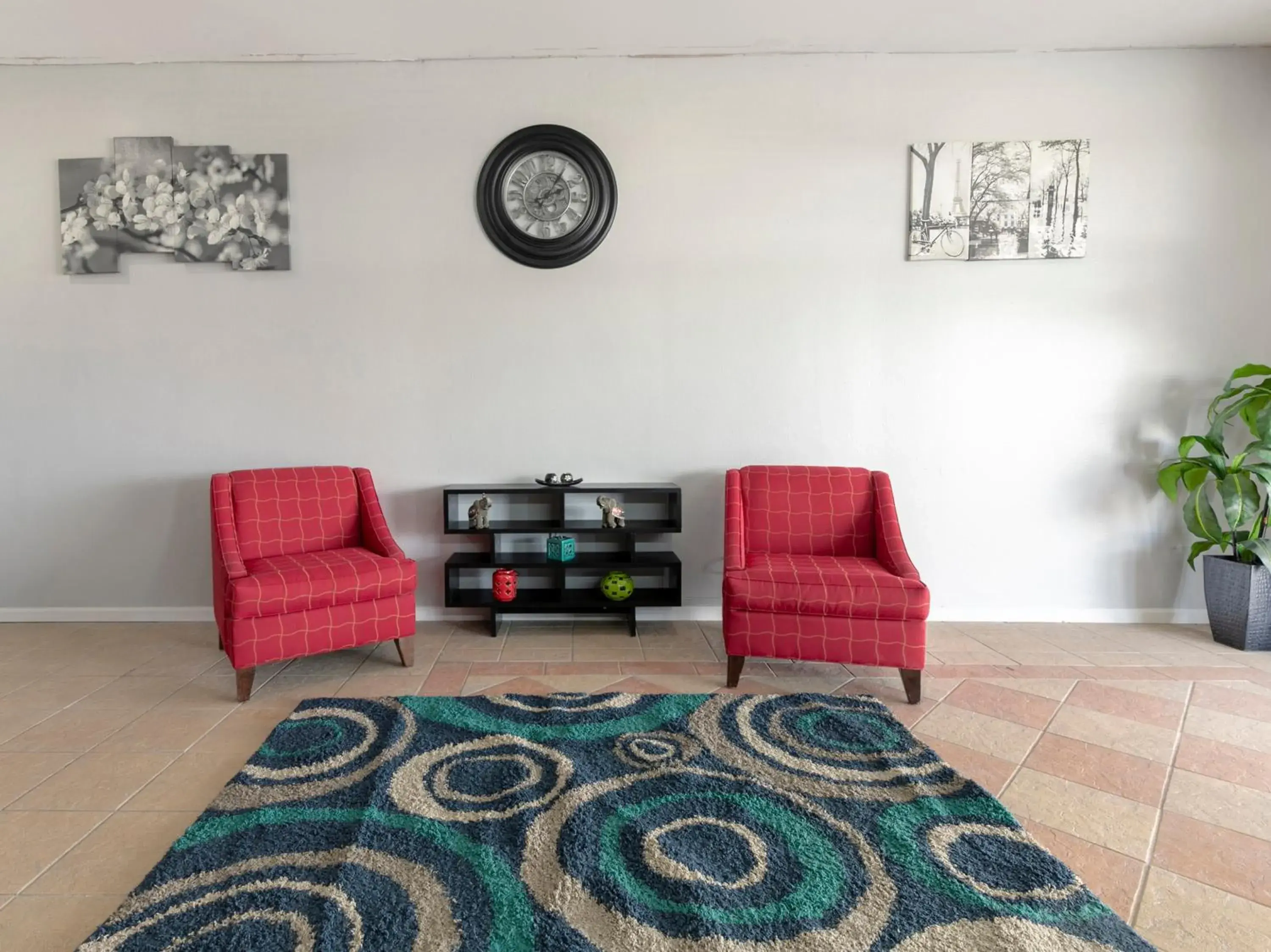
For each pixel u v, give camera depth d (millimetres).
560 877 1545
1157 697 2574
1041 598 3543
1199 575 3508
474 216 3393
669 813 1803
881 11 2988
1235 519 3029
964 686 2688
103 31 3029
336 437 3449
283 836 1693
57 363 3387
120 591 3475
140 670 2822
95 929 1409
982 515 3518
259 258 3338
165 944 1345
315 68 3322
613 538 3502
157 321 3377
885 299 3441
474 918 1423
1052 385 3461
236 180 3318
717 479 3508
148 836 1732
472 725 2305
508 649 3102
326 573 2650
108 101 3311
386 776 1965
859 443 3496
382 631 2773
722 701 2516
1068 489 3498
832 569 2684
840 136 3383
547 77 3348
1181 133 3363
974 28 3135
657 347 3451
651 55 3334
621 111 3365
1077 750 2178
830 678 2768
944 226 3389
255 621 2512
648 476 3508
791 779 1977
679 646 3152
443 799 1855
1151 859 1649
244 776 1971
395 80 3334
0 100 3305
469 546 3518
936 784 1951
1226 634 3164
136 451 3422
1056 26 3121
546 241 3361
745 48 3287
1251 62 3330
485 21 3012
